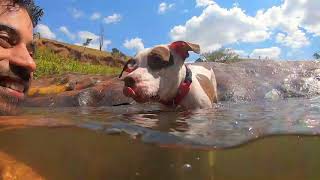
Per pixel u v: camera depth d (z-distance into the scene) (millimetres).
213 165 232
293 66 946
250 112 501
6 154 228
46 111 560
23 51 349
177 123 392
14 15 353
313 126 340
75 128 310
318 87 849
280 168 233
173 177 215
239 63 957
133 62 648
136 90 590
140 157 238
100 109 604
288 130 319
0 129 294
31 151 236
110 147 255
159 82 610
